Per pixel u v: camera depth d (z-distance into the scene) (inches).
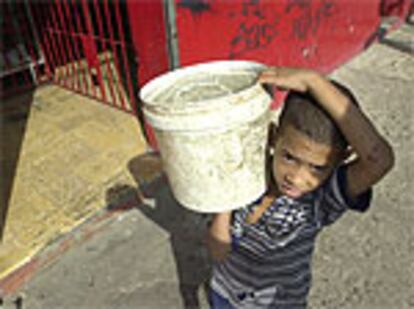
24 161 150.6
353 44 217.9
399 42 236.2
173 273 105.0
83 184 135.7
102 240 116.0
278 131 49.7
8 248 112.9
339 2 194.4
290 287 61.0
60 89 204.5
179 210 123.7
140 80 142.2
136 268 107.2
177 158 50.4
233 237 60.8
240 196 52.9
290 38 172.2
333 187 49.9
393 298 95.4
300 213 54.9
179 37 126.1
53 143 159.8
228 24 141.1
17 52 200.5
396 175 132.6
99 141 157.9
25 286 104.5
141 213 124.2
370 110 171.8
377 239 110.1
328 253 107.1
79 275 106.6
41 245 113.0
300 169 48.3
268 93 49.3
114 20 231.0
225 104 45.7
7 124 176.7
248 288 62.7
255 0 148.3
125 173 138.4
